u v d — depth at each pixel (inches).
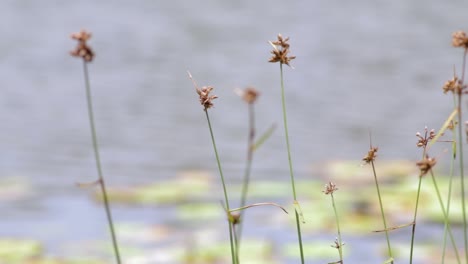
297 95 828.0
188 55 1042.1
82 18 1288.1
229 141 627.2
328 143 621.6
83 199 470.9
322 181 500.7
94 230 406.3
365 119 714.8
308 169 541.6
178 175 524.4
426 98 814.5
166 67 970.1
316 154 586.9
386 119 716.7
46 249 374.6
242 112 743.1
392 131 669.9
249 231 401.4
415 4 1397.6
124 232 401.1
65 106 773.3
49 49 1072.8
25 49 1070.4
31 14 1315.2
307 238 388.2
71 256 362.3
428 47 1086.4
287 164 556.7
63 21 1262.3
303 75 930.7
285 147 606.5
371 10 1360.7
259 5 1401.3
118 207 451.5
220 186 495.8
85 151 589.6
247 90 231.8
